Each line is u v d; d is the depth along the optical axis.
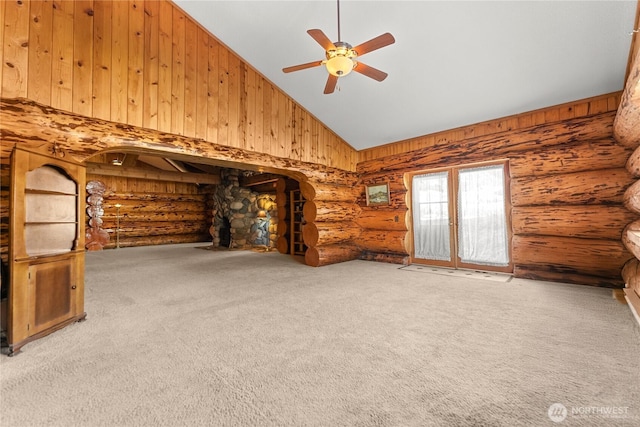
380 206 6.43
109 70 3.30
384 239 6.22
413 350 2.06
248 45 4.33
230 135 4.46
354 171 6.84
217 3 3.71
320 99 5.21
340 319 2.70
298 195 7.72
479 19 3.17
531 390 1.58
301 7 3.56
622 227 3.60
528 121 4.42
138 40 3.55
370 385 1.64
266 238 9.73
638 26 2.55
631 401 1.47
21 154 2.16
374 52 3.92
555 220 4.10
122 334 2.38
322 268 5.50
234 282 4.29
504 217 4.75
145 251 8.49
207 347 2.13
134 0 3.54
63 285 2.52
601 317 2.66
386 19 3.46
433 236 5.66
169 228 10.89
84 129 3.08
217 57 4.34
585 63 3.34
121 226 9.80
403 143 6.04
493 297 3.40
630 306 2.90
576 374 1.72
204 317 2.77
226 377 1.73
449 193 5.43
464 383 1.65
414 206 5.95
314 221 5.89
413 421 1.35
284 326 2.54
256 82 4.85
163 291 3.77
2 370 1.81
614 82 3.53
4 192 2.59
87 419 1.38
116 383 1.67
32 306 2.21
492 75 3.84
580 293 3.49
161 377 1.73
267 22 3.88
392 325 2.54
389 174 6.21
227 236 9.78
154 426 1.33
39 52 2.83
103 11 3.29
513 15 3.03
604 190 3.75
